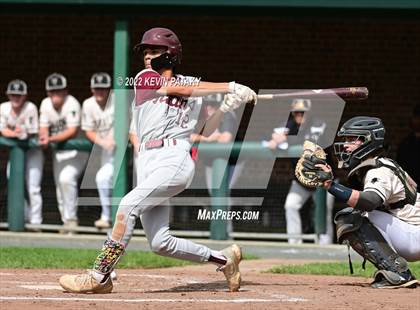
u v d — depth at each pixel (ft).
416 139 125.39
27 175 125.39
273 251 119.24
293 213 121.19
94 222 124.57
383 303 63.72
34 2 125.90
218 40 156.56
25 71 157.69
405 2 122.62
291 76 156.35
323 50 156.25
